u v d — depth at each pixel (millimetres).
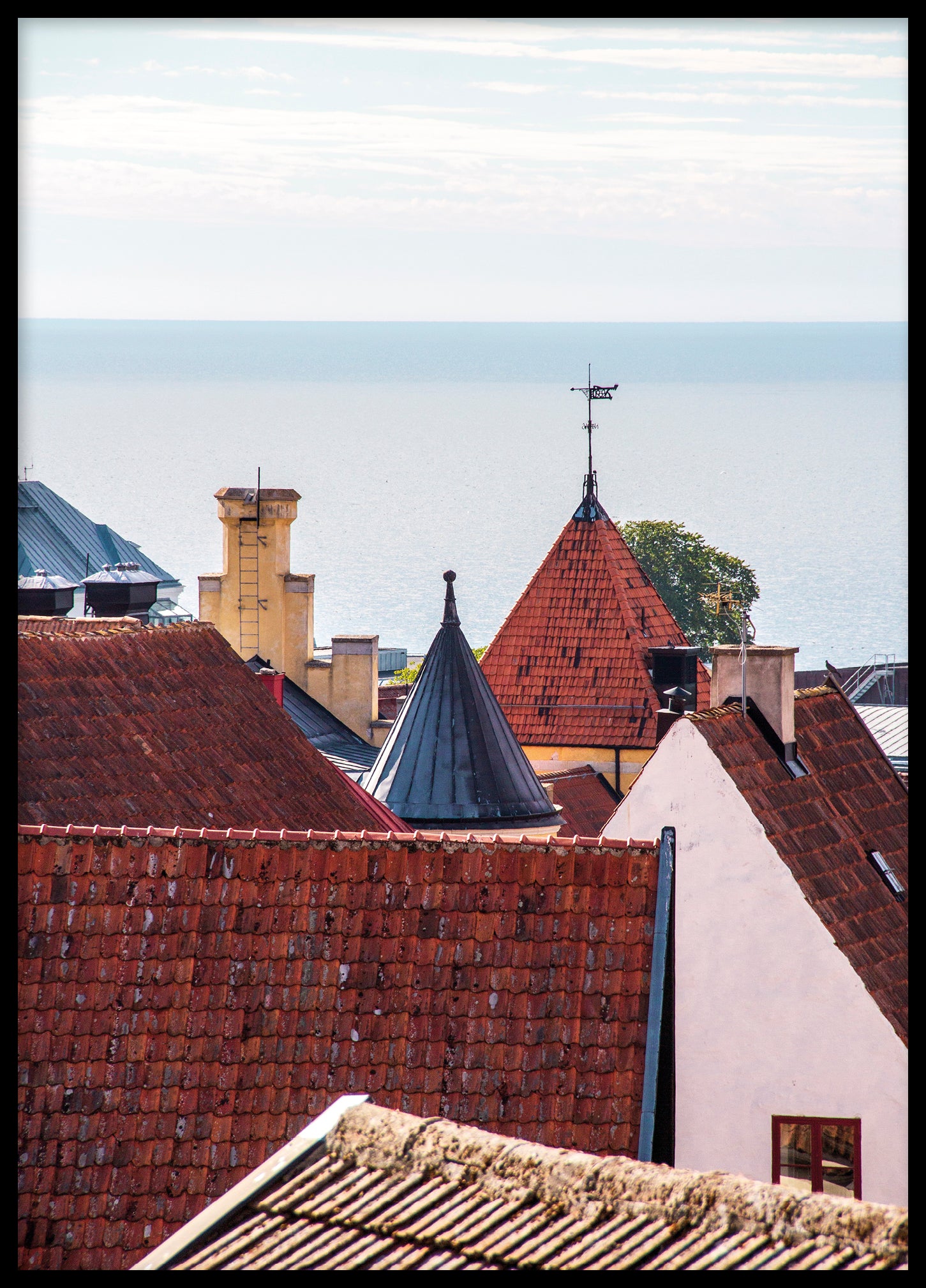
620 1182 52531
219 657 125062
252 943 85750
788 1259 48906
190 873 87250
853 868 122312
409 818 158125
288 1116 81938
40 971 84125
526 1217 52688
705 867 117438
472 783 159500
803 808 123125
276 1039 83625
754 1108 113438
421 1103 82562
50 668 110688
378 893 87562
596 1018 84750
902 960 118625
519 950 86188
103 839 87750
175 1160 80438
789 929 115062
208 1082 82375
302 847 88625
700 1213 51062
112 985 84125
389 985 85188
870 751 136500
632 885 87812
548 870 88250
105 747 109000
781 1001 114375
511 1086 83125
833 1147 112375
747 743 123688
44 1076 81875
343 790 125562
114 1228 78625
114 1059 82500
